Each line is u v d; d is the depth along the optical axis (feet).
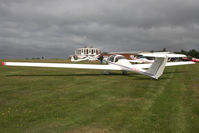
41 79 37.83
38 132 12.58
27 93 24.29
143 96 22.94
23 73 49.06
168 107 18.25
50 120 14.76
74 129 13.08
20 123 14.12
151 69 37.81
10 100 20.72
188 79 38.47
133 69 42.68
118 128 13.28
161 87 29.25
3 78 38.75
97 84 32.01
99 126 13.61
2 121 14.49
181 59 148.97
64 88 27.96
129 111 17.02
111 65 49.42
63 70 60.23
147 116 15.69
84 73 51.49
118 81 35.91
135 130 12.94
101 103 19.67
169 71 57.57
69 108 17.87
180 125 13.79
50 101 20.36
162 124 13.98
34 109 17.53
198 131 12.78
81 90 26.50
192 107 18.20
